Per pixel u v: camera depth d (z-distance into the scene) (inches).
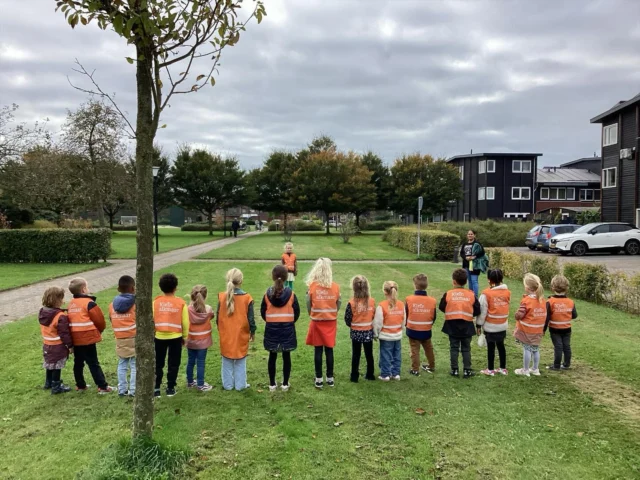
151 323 135.6
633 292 358.9
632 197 1042.7
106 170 1312.7
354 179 1573.6
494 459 140.3
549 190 1939.0
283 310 192.2
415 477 130.1
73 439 149.7
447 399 186.9
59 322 184.1
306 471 132.6
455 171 1734.7
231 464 135.9
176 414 169.8
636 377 213.0
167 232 1913.1
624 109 1060.5
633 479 130.3
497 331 215.3
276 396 188.9
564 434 156.9
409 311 217.5
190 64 133.3
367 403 181.9
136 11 122.0
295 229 1850.4
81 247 688.4
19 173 970.1
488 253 623.8
